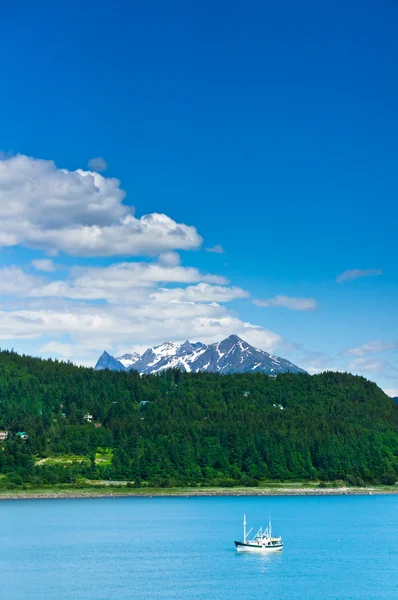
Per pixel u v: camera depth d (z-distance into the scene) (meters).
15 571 184.88
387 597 159.00
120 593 161.50
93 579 175.50
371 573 182.75
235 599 156.38
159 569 187.25
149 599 156.25
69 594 160.75
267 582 172.25
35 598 157.50
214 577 177.62
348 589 165.62
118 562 197.00
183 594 160.75
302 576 179.25
